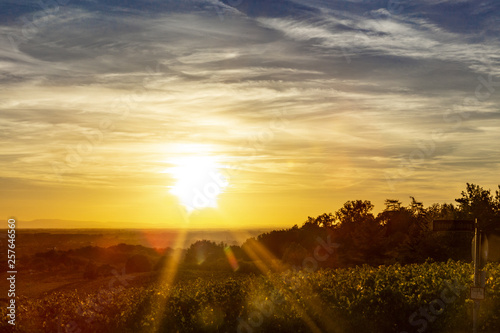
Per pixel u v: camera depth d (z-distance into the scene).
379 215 56.12
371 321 13.87
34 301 17.78
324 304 14.38
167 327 15.42
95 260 87.31
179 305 15.72
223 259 70.00
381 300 13.98
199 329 15.16
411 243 40.09
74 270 72.25
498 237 35.06
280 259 63.31
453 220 11.30
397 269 17.39
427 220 42.22
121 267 73.06
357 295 14.13
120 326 15.93
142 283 48.84
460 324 13.62
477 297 11.18
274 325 14.55
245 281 17.11
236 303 15.36
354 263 49.19
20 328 16.27
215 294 15.80
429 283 14.83
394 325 13.74
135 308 16.12
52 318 16.55
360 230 51.06
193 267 65.75
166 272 60.62
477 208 38.38
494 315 13.27
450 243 37.69
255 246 73.31
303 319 14.38
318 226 74.00
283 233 74.25
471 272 14.95
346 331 13.99
